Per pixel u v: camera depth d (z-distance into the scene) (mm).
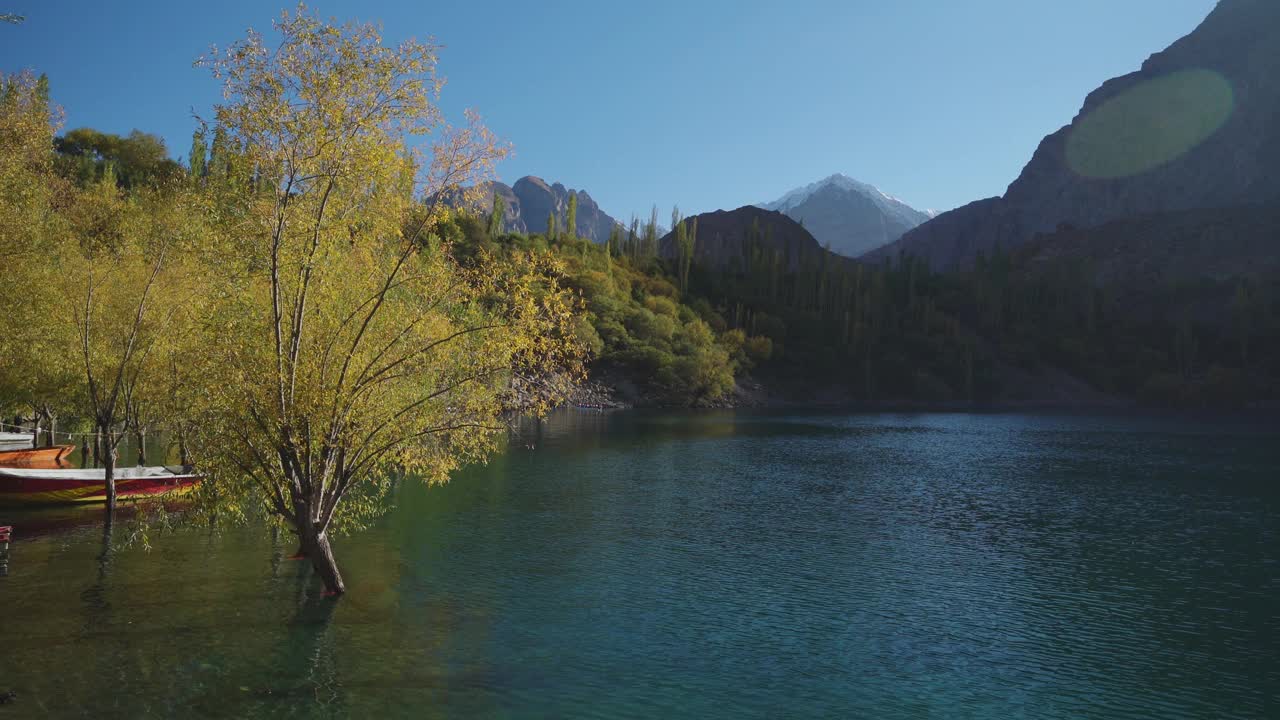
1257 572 26031
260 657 15914
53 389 29344
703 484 45469
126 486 29609
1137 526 34562
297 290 17000
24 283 26562
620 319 157750
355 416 18047
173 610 18547
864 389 187375
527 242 169625
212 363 16938
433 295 18203
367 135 16562
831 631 19203
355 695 14266
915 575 25078
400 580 22266
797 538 30547
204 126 16078
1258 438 88625
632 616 19922
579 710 14086
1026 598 22609
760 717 14102
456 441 19188
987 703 15023
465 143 17656
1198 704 15172
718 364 159375
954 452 70000
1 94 24406
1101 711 14750
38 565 21922
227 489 17766
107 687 14062
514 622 19000
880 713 14438
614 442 73188
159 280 28172
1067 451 72000
